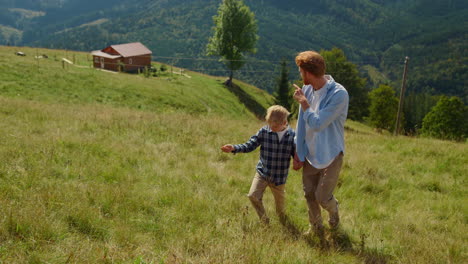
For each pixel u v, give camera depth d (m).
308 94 4.14
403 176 7.91
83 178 5.64
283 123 4.35
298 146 4.23
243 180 6.59
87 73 39.81
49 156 6.37
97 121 11.27
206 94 54.69
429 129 60.88
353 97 62.91
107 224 4.09
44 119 11.00
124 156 7.21
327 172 4.12
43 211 3.94
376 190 6.84
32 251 3.28
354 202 6.02
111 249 3.40
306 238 4.25
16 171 5.29
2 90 26.55
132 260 3.27
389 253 4.23
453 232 5.06
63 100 28.80
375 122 65.50
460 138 16.30
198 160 7.70
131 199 4.84
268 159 4.48
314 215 4.39
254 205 4.61
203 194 5.49
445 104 59.38
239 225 4.43
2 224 3.53
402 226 5.08
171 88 47.97
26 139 7.42
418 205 6.13
